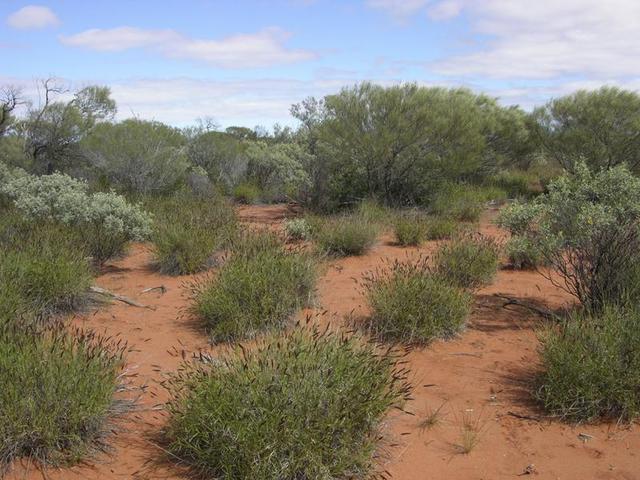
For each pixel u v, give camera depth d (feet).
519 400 15.25
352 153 48.67
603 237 19.57
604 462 12.51
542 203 21.22
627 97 53.78
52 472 11.65
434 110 49.16
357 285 25.79
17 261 21.50
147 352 18.24
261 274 20.77
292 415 11.53
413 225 35.88
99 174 56.24
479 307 22.76
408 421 14.12
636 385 14.25
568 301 23.16
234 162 67.46
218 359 14.44
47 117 59.88
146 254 32.71
